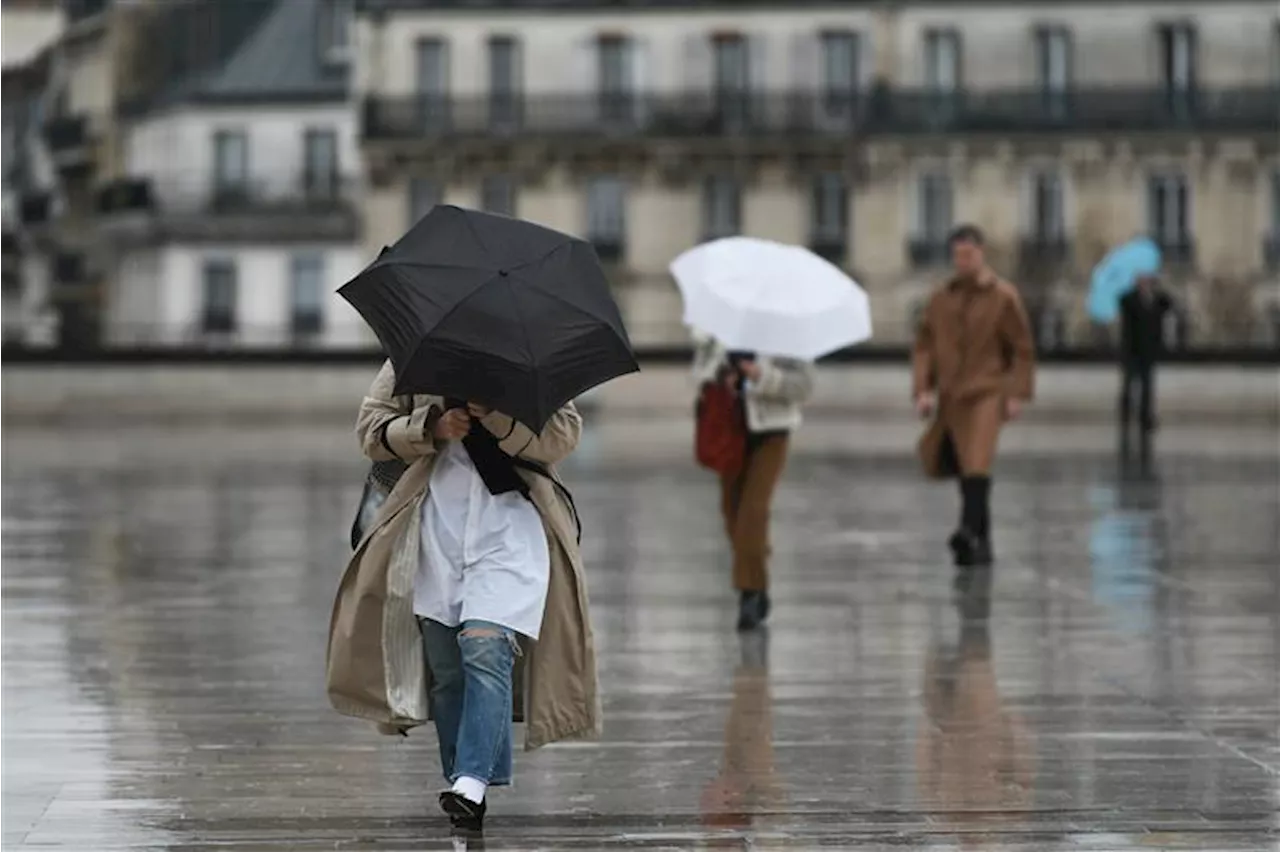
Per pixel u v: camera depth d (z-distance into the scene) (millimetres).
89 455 66812
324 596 32219
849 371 92000
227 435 79938
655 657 26594
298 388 93125
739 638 28094
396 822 17984
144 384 92125
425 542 17125
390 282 16797
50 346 95562
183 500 49375
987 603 31391
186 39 184000
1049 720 22562
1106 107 154625
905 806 18641
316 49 177125
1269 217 155250
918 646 27438
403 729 17578
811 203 159000
